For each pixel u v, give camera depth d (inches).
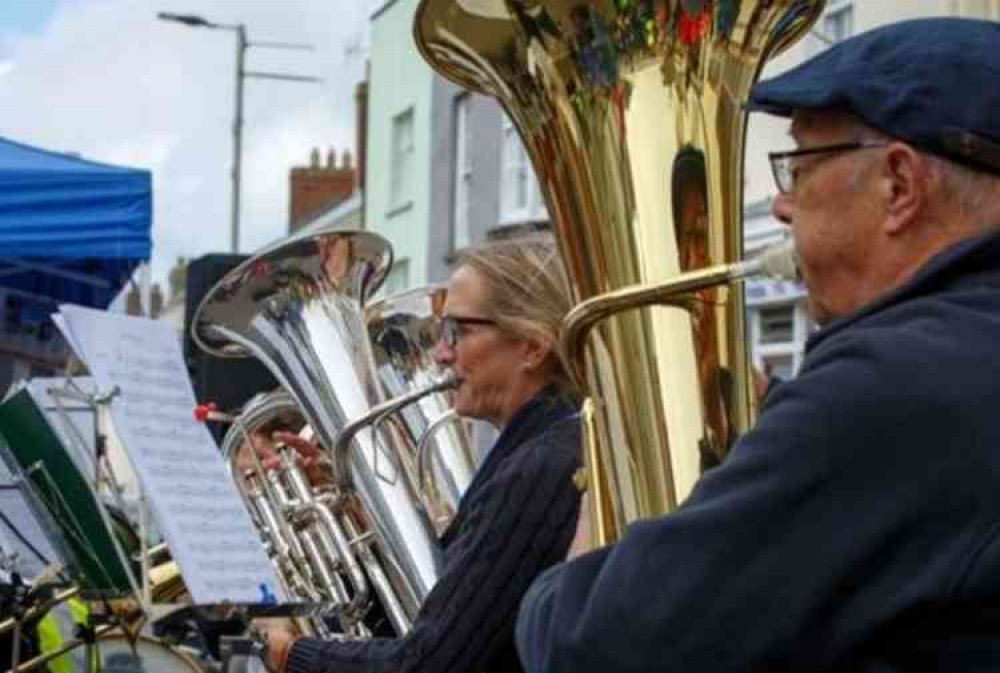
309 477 171.0
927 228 81.3
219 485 136.4
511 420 138.3
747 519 77.4
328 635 154.1
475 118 896.9
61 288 366.0
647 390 103.7
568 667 80.7
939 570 75.4
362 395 167.0
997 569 74.9
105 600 152.5
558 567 87.7
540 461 126.0
